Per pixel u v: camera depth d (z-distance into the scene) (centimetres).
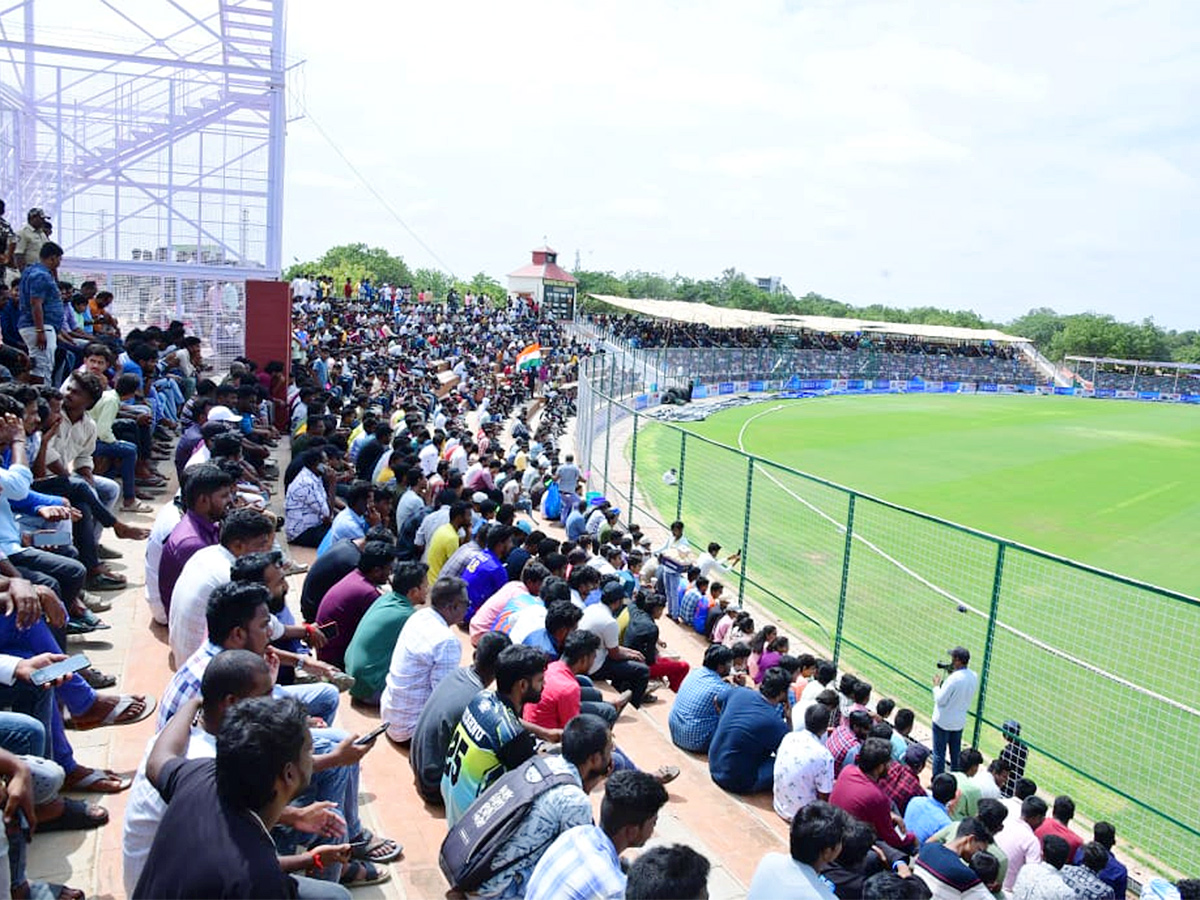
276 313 1894
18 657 511
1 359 941
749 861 675
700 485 2702
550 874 412
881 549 2027
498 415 3030
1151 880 821
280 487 1407
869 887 500
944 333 7831
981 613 1598
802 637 1463
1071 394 8950
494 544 1039
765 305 13338
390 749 695
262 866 318
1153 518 2744
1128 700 1295
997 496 2958
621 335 6519
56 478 823
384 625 743
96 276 2027
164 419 1409
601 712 716
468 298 5997
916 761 866
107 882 473
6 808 400
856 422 4988
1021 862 771
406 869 542
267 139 2098
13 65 1944
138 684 693
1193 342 15962
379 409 2445
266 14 2056
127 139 2023
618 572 1314
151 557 789
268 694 411
